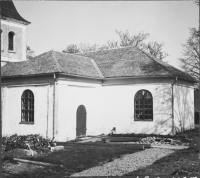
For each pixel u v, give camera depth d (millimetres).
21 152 14125
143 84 21484
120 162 12305
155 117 20969
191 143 16906
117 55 25031
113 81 22391
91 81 21656
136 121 21547
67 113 19344
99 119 22453
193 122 24781
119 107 22125
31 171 10844
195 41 24812
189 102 23969
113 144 16562
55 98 18656
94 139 19766
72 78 19844
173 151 14641
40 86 19625
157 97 21000
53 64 19609
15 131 20703
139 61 23016
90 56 26484
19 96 20766
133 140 18312
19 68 21203
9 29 26141
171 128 20453
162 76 20594
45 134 19047
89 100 21438
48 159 12656
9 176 10141
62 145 17391
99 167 11492
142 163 11992
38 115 19547
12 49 26656
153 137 18734
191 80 23203
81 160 12641
